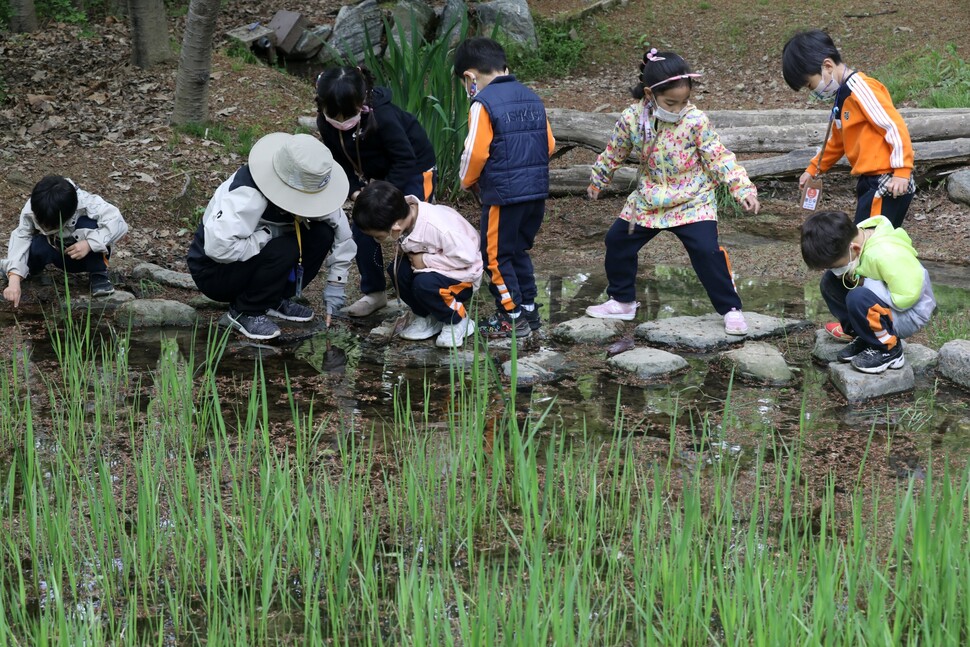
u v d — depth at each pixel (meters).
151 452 4.54
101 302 6.46
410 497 3.92
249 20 12.62
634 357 5.48
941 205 8.35
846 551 3.40
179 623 3.39
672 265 7.40
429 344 5.86
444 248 5.53
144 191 8.01
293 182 5.46
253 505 3.96
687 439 4.62
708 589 3.24
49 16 11.91
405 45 8.29
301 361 5.65
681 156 5.54
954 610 3.09
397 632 3.31
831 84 5.66
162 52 10.30
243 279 5.79
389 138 5.68
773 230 8.08
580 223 8.38
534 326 6.05
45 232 6.11
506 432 4.72
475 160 5.45
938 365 5.29
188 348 5.82
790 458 3.66
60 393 5.01
